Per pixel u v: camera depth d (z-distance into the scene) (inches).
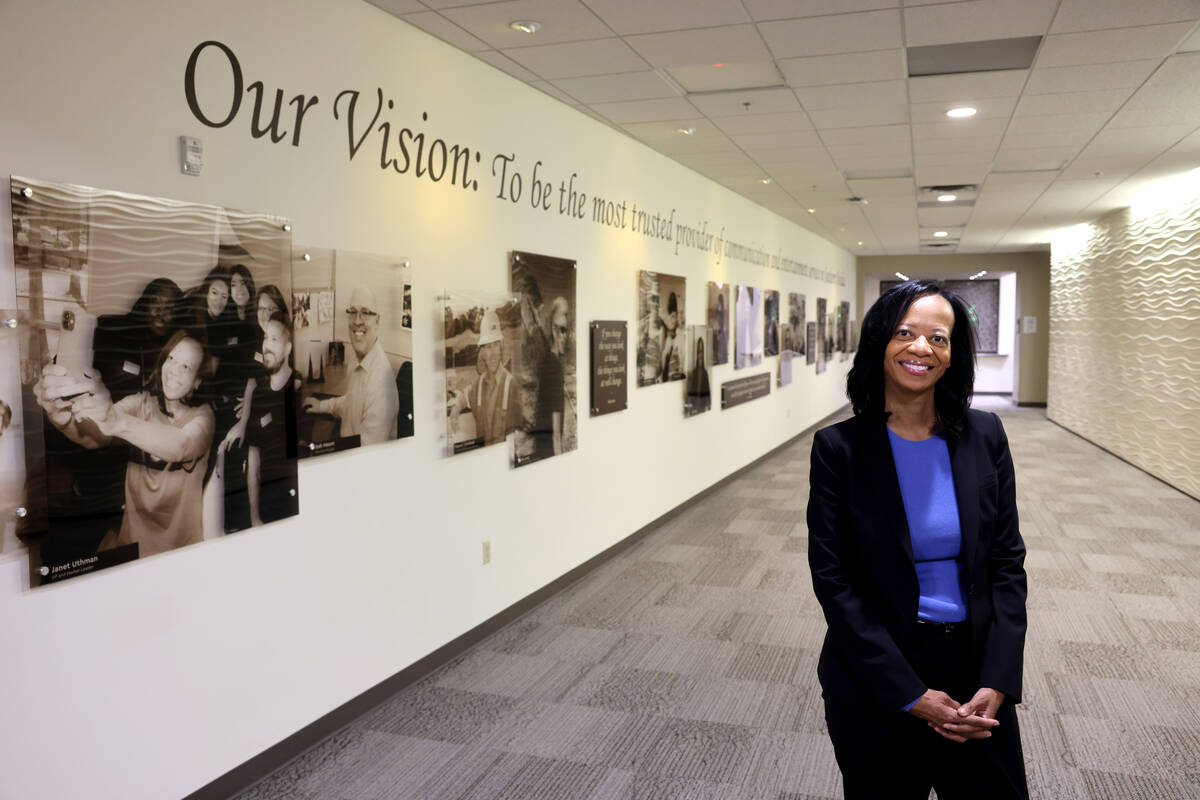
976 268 724.7
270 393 124.4
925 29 161.2
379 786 124.9
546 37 164.7
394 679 156.3
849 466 72.6
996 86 200.7
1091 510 313.4
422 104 160.1
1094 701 152.2
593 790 123.8
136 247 103.6
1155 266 371.9
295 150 129.9
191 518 112.7
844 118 232.7
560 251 217.3
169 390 108.6
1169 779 124.7
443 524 169.9
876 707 70.3
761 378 421.7
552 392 212.1
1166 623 192.2
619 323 250.1
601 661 173.3
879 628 69.7
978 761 69.3
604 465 246.7
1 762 93.0
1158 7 149.9
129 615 106.2
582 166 227.5
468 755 134.4
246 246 118.8
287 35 127.6
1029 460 434.6
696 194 319.6
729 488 364.5
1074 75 191.6
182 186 110.7
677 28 159.9
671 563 247.8
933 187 353.7
